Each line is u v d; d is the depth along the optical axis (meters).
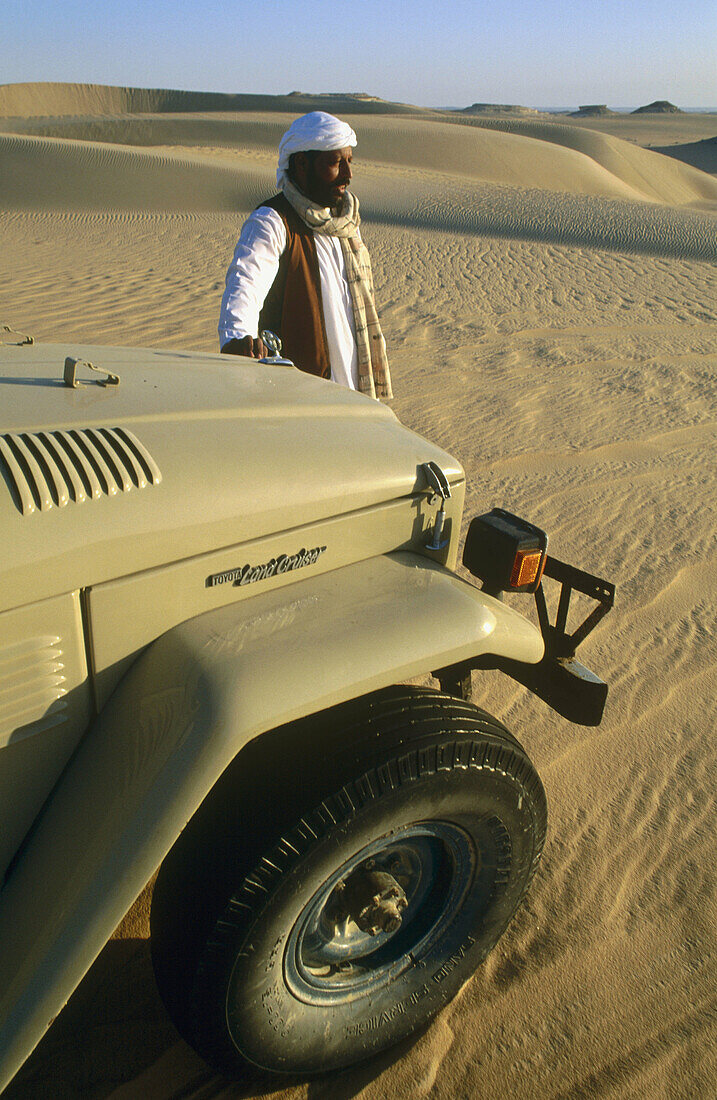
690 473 6.09
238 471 1.75
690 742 3.29
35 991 1.42
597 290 14.41
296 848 1.61
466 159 47.78
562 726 3.35
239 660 1.58
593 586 2.10
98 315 10.96
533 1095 2.04
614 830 2.85
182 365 2.37
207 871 1.63
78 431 1.67
